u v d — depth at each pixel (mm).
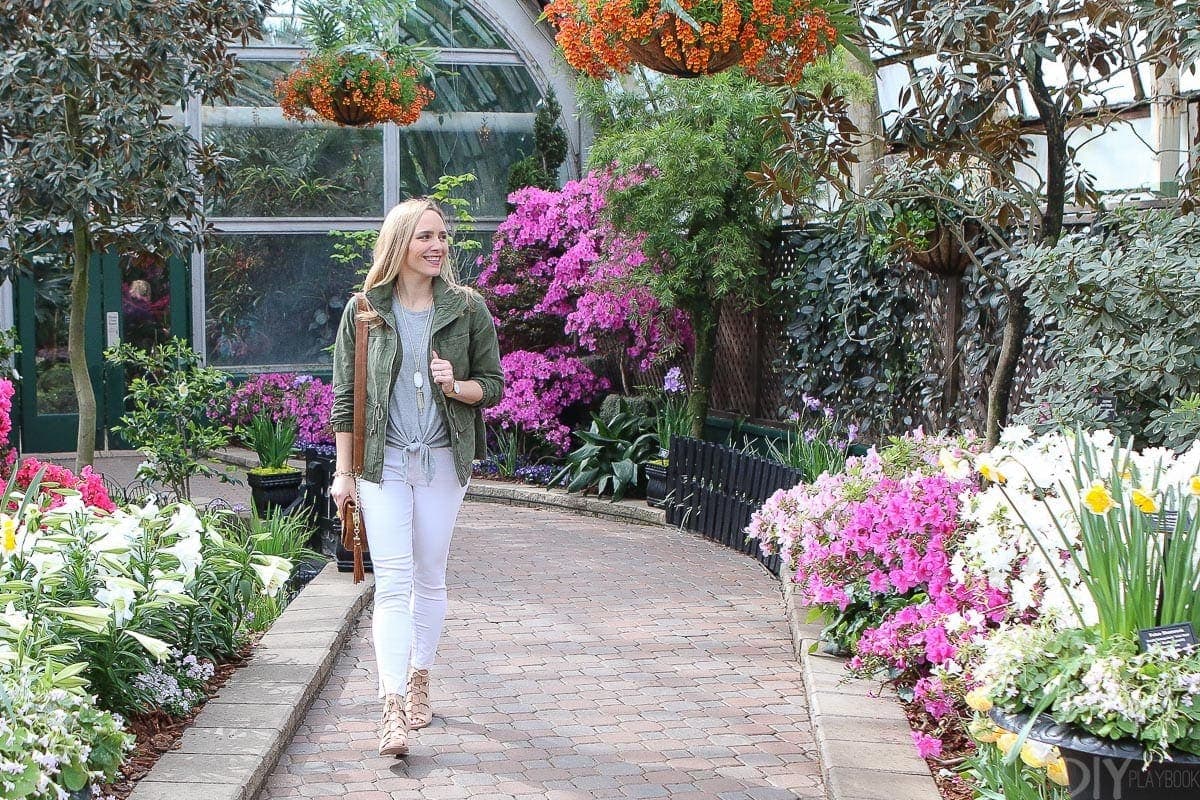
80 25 6734
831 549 4715
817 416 8836
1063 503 3545
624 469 9000
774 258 9125
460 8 12109
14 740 2922
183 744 3885
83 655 3945
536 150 12023
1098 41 4930
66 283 11445
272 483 7930
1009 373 5008
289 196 11984
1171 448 4500
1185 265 4387
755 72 5074
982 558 3797
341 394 4148
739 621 5992
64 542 4211
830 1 4984
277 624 5379
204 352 11852
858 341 8156
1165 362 4422
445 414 4109
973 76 4832
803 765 4098
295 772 3934
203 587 4754
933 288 7621
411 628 4109
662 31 4754
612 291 9320
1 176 7195
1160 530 2896
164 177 7238
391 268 4086
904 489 4508
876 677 4496
